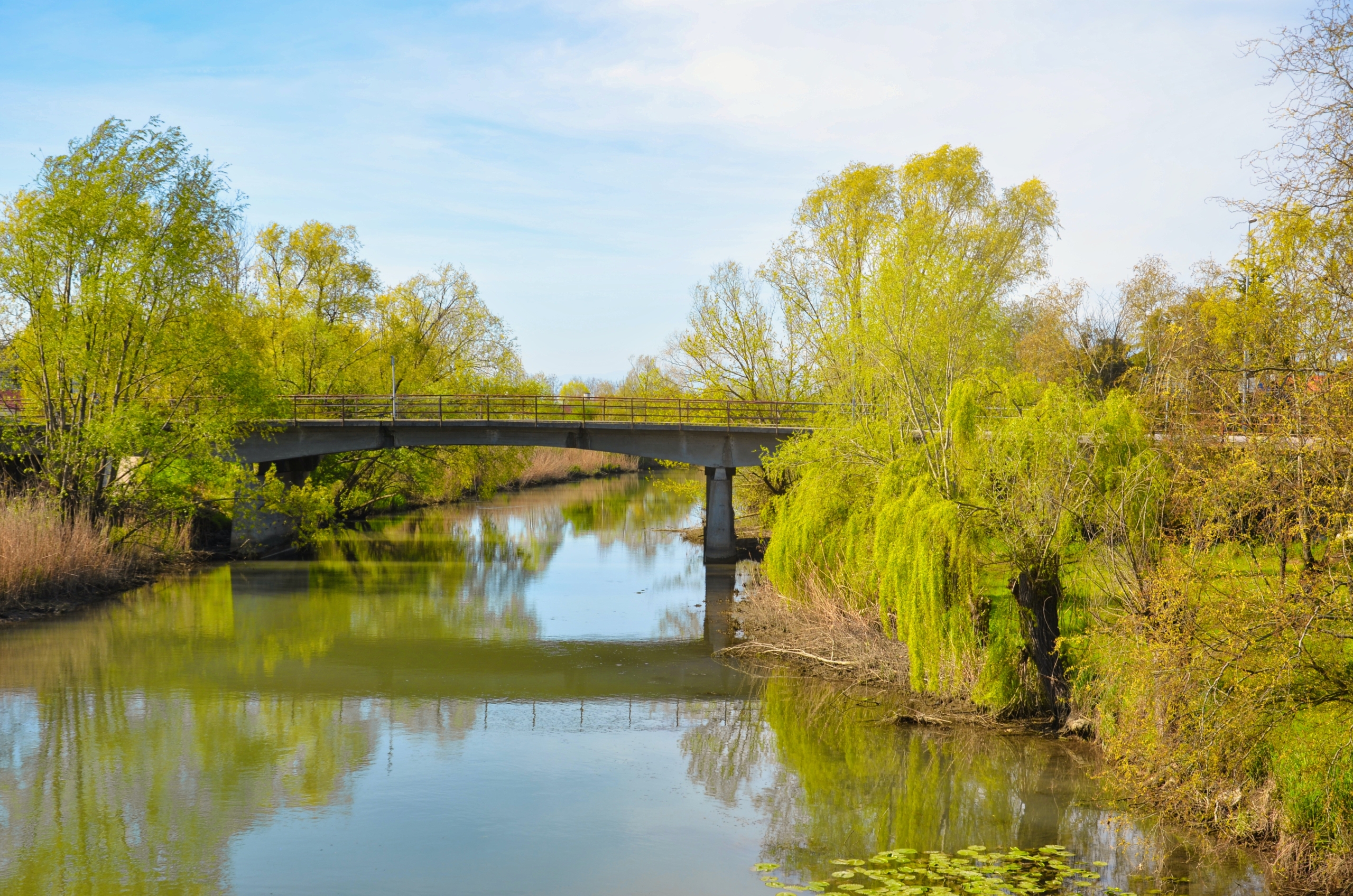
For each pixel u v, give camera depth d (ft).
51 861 30.71
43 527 79.10
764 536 118.11
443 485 176.04
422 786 37.88
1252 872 29.30
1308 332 30.53
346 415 122.93
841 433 61.26
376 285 155.94
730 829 33.76
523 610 78.74
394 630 69.62
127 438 86.63
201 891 28.68
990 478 43.21
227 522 113.50
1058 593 41.78
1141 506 36.91
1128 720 34.91
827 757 41.63
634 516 164.35
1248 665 29.32
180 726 45.47
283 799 36.24
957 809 35.35
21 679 53.93
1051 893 27.94
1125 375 42.93
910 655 45.91
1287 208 30.94
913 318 56.95
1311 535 28.91
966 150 111.14
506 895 28.53
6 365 85.56
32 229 82.33
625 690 53.11
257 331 129.08
